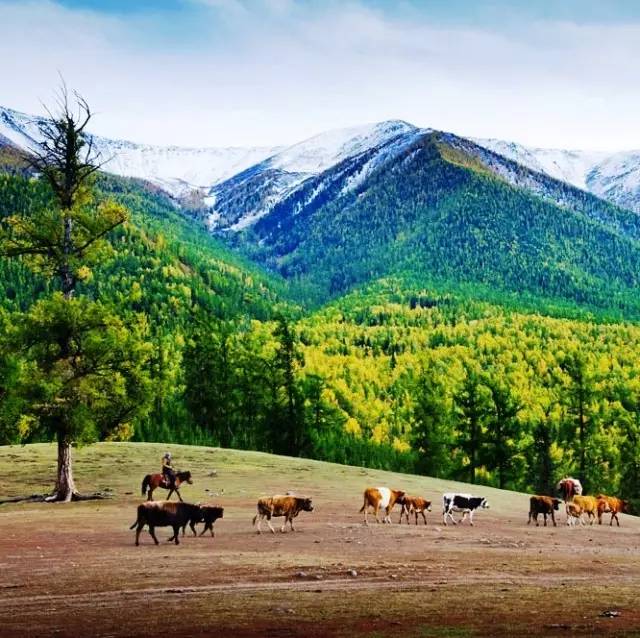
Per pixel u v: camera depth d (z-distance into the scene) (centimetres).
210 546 2194
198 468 4994
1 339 3706
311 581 1628
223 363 8894
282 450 8444
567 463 8119
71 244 3919
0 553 2030
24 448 5694
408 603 1383
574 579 1706
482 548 2273
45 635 1155
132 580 1630
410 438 8112
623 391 15688
